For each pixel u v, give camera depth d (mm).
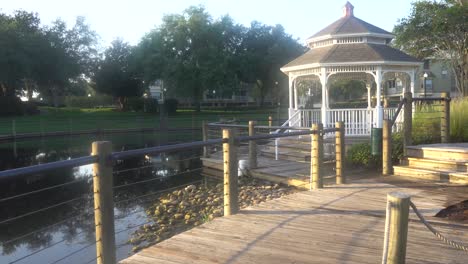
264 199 10961
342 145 9016
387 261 3539
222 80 48875
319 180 8531
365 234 5559
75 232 9523
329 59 16344
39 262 7723
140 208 11320
